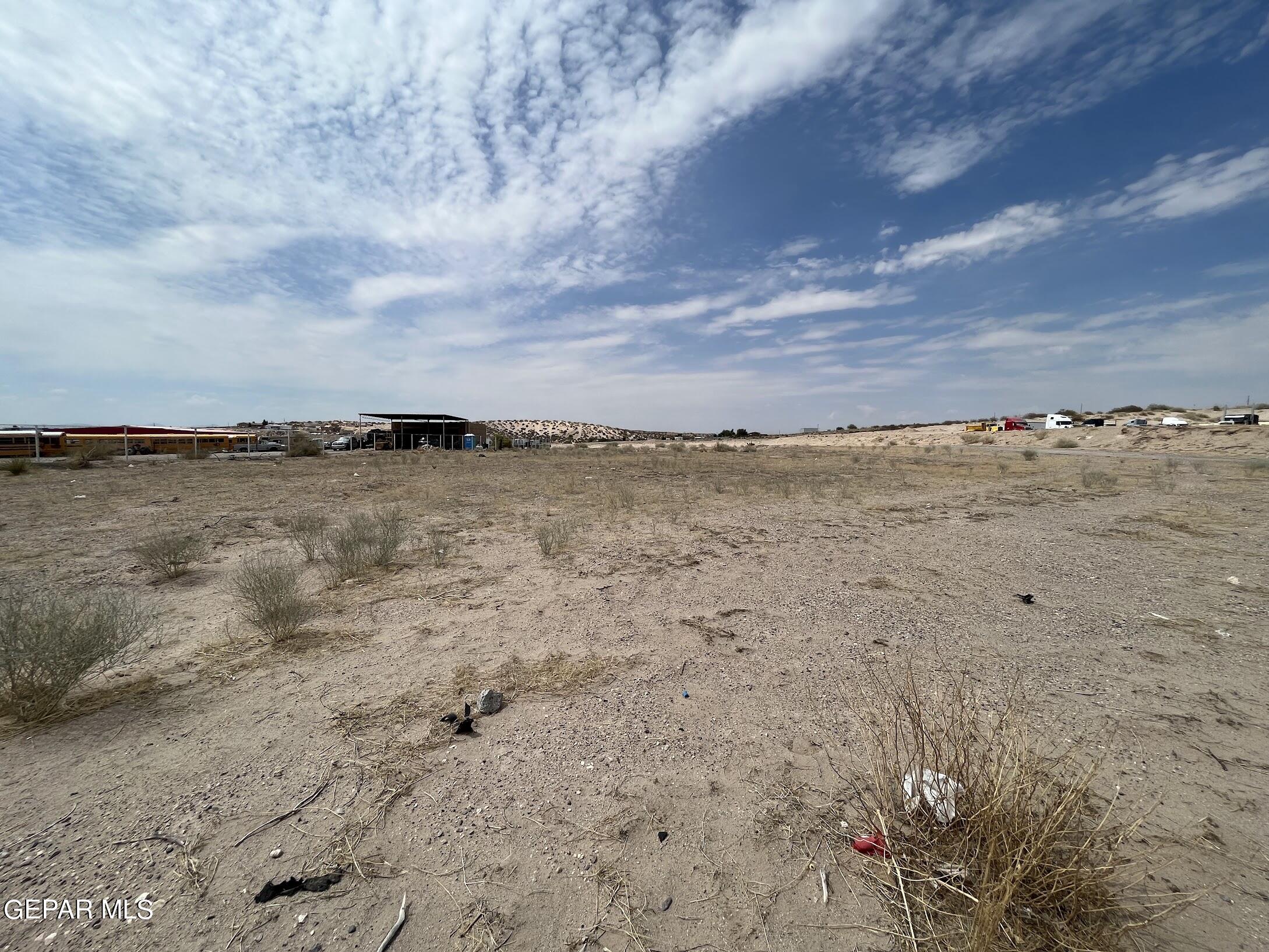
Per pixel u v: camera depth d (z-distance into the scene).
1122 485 18.72
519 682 4.10
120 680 4.06
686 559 7.98
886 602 6.06
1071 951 1.89
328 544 8.20
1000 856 2.10
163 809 2.69
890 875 2.29
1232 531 10.30
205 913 2.10
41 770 2.98
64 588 6.09
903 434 76.81
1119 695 3.88
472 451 46.38
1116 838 2.45
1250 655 4.61
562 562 7.75
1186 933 2.01
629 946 2.00
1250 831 2.54
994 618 5.56
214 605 5.73
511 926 2.08
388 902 2.18
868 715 3.59
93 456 27.34
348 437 49.62
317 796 2.79
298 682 4.07
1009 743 3.05
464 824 2.61
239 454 35.06
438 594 6.23
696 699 3.85
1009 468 26.72
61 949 1.94
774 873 2.34
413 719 3.56
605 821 2.64
